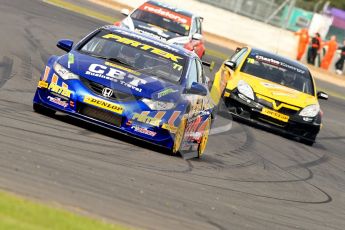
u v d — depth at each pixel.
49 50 70.75
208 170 39.56
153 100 38.69
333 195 43.00
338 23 182.38
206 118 44.06
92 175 30.02
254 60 64.88
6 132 33.50
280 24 176.62
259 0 174.50
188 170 37.56
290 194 39.53
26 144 32.22
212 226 27.28
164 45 43.72
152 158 37.53
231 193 35.00
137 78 39.50
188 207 29.39
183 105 39.34
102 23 102.94
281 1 175.88
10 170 26.81
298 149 57.69
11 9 89.19
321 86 115.62
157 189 31.00
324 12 185.12
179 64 42.16
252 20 171.50
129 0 149.75
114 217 24.34
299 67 65.75
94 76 38.81
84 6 120.69
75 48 41.84
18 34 74.25
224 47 129.88
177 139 39.34
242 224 29.09
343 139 71.44
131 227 23.38
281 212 33.84
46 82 39.16
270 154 52.09
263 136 58.69
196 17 81.69
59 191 25.75
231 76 62.84
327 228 32.97
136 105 38.38
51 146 33.41
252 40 162.38
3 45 66.50
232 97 61.16
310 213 35.50
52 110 40.72
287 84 63.53
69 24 92.06
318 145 63.38
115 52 41.53
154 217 26.08
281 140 59.31
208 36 144.00
